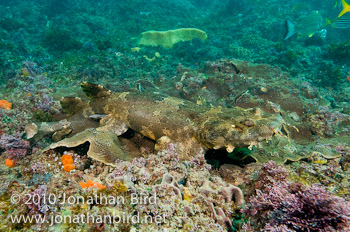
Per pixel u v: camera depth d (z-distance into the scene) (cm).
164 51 1558
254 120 353
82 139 429
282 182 279
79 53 1219
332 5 2517
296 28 1127
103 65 1060
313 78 1158
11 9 2067
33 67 943
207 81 788
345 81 1137
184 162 360
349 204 216
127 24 2105
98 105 538
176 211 265
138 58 1201
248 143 348
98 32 1855
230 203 304
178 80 833
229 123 374
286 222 232
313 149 444
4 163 445
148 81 812
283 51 1325
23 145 473
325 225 214
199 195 297
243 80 757
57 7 2208
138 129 484
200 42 1684
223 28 2134
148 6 2522
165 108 467
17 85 815
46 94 645
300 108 655
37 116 578
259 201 265
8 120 527
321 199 221
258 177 336
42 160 429
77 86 859
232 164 421
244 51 1518
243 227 262
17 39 1456
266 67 851
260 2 2400
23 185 309
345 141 506
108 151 409
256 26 1973
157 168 341
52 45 1323
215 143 375
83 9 2275
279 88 691
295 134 552
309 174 337
